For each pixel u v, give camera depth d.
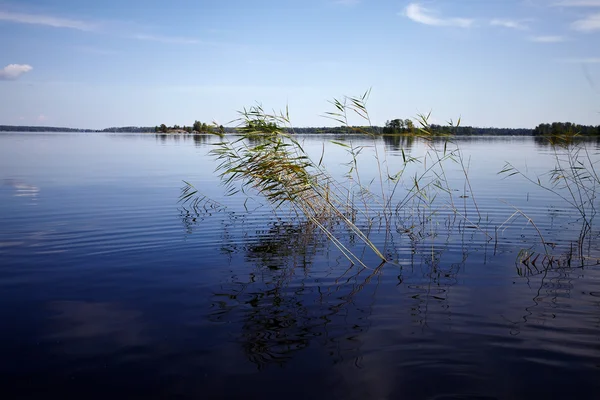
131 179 16.25
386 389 3.21
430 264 6.48
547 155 28.11
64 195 12.36
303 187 9.05
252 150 8.60
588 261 6.53
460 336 4.07
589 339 3.99
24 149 34.75
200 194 12.95
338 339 4.02
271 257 6.84
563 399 3.07
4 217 9.44
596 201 11.73
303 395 3.15
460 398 3.09
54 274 5.91
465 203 11.12
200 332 4.17
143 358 3.67
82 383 3.31
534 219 9.55
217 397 3.13
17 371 3.47
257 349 3.84
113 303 4.91
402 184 15.45
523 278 5.79
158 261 6.56
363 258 6.82
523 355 3.70
